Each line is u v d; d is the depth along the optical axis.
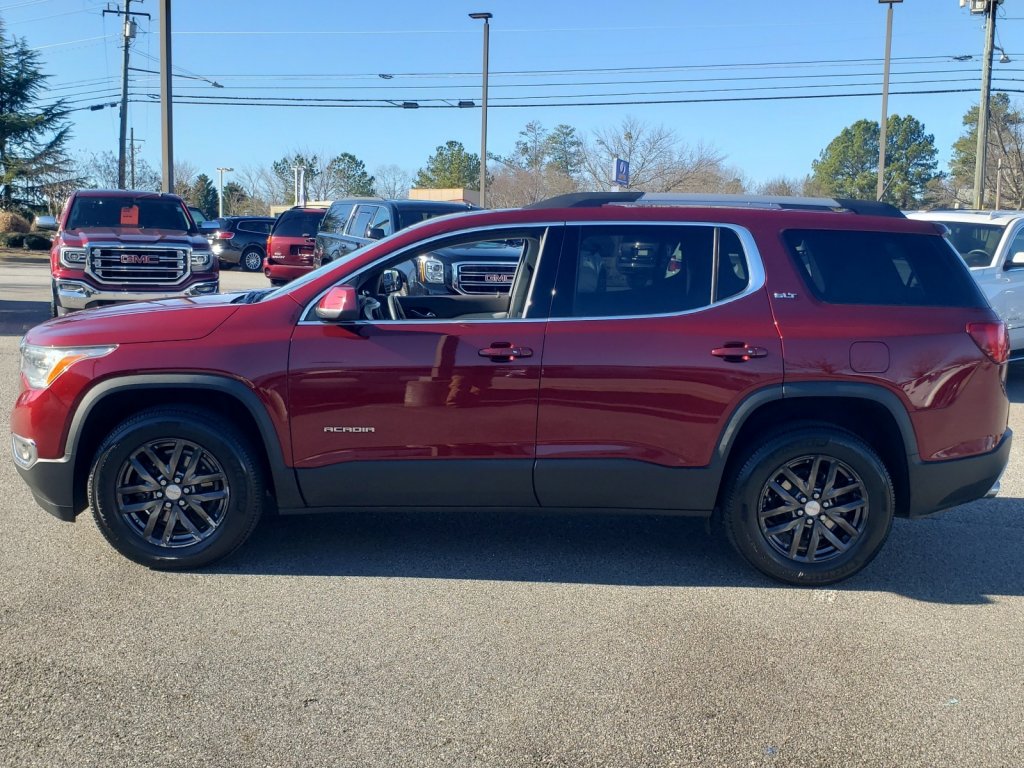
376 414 4.77
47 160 43.31
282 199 76.19
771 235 4.94
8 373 10.34
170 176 24.75
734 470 4.91
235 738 3.42
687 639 4.31
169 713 3.58
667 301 4.86
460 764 3.29
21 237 39.22
